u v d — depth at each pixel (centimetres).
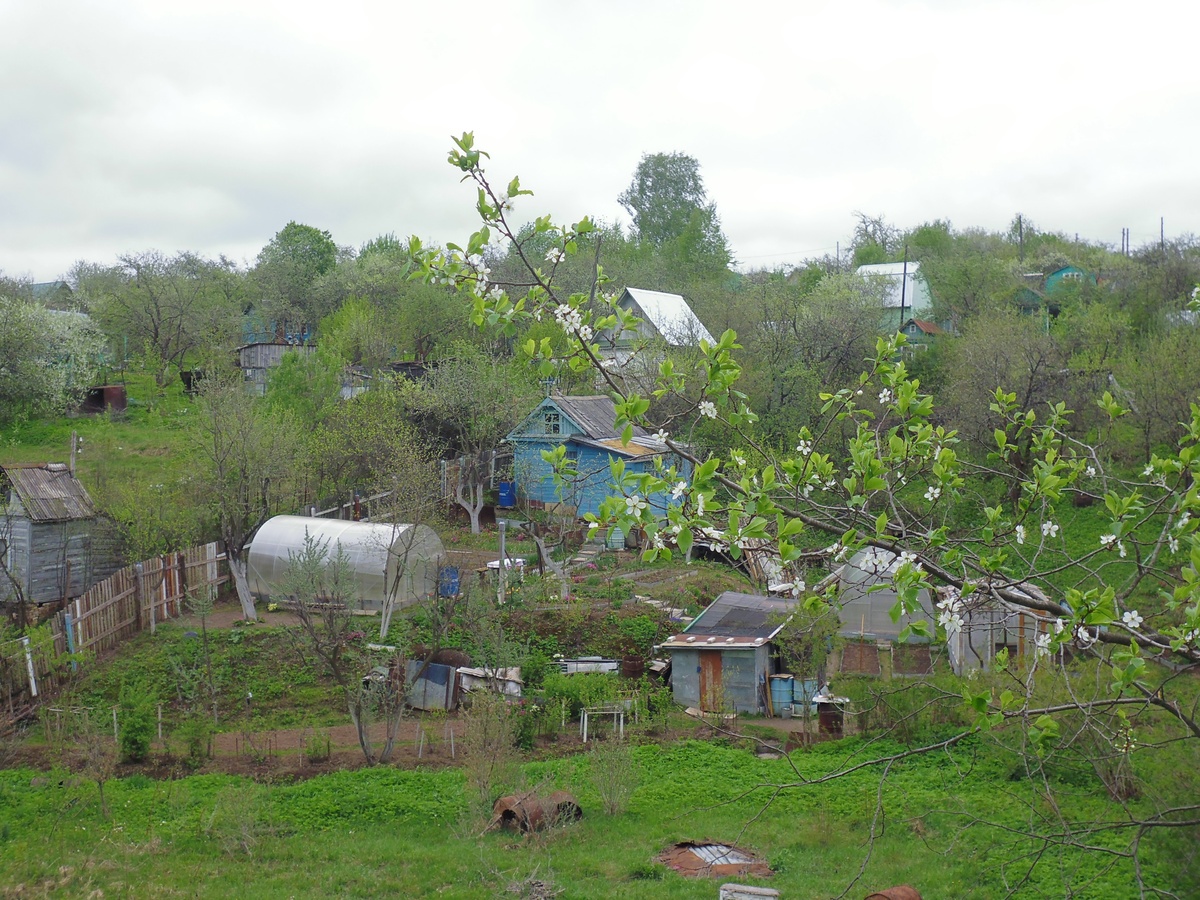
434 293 5609
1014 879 1300
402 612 2634
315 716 2166
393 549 2589
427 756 1942
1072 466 696
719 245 7769
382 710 2158
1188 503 556
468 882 1397
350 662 2262
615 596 2722
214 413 2859
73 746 1938
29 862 1454
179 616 2678
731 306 5228
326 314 7019
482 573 2802
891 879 1357
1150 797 1074
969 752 1852
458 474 3703
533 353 675
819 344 4328
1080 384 3259
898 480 724
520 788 1662
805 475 668
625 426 599
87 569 2784
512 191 654
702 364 652
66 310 6700
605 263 6419
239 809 1539
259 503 3017
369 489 3466
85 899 1334
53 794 1736
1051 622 627
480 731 1714
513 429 3791
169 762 1916
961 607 610
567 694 2139
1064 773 1659
